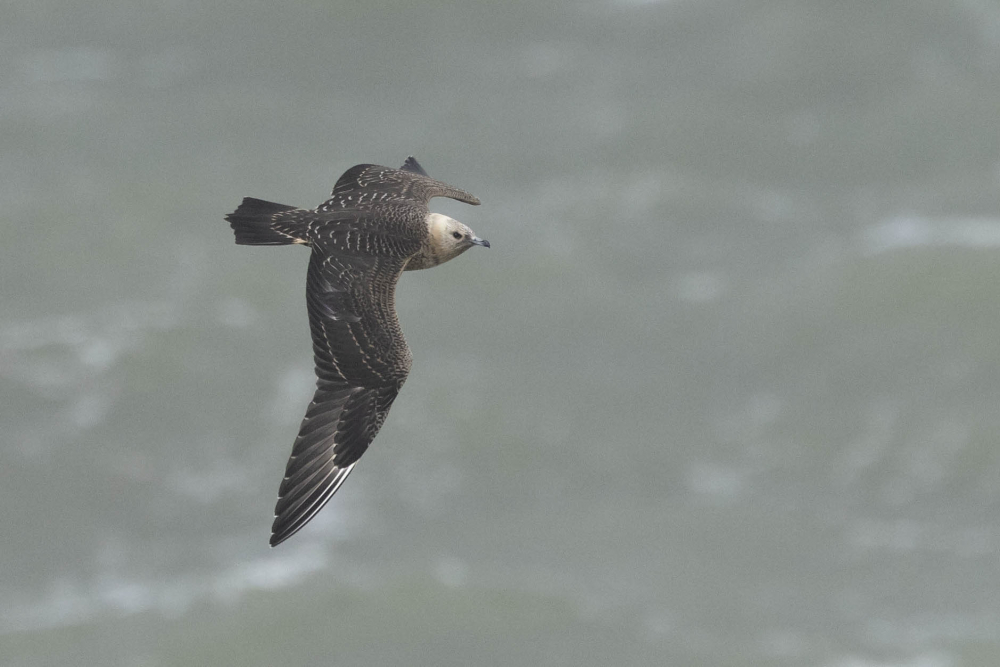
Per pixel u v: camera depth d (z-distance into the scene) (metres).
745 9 41.53
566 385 29.64
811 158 36.91
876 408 29.34
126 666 24.02
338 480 10.42
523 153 37.34
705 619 24.59
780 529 26.41
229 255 33.50
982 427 28.59
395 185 12.14
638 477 27.72
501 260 33.09
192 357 30.12
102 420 28.58
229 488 27.53
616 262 33.34
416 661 24.28
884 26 40.38
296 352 30.64
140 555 26.19
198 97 39.81
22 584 25.58
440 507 27.09
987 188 35.56
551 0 42.56
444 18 42.06
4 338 30.66
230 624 24.70
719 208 35.25
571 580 25.44
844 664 23.42
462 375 29.69
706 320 31.53
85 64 41.41
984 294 31.45
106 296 32.22
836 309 31.45
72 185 35.84
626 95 39.12
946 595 24.78
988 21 40.53
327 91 40.12
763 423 29.06
